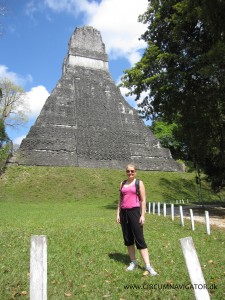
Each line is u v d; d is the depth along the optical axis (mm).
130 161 49219
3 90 47781
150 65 20984
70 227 12164
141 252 6227
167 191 41031
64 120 48375
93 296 5078
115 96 55625
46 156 44031
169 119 23547
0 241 9125
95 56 58969
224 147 21938
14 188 36781
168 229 11883
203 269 6367
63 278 5910
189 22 19375
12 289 5434
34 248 3414
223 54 15820
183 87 20562
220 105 20125
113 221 14625
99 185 40062
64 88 51969
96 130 49875
